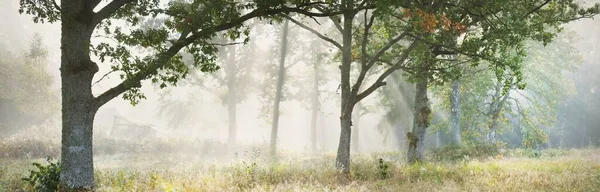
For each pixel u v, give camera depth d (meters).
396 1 11.79
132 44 11.24
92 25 11.15
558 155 24.66
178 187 11.06
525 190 10.48
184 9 11.93
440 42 15.22
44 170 11.56
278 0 11.46
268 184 12.15
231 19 11.66
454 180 12.69
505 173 13.21
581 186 10.62
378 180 13.12
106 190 10.88
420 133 20.06
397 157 23.39
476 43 15.01
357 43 18.31
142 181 12.45
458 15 15.60
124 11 12.70
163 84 12.09
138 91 11.57
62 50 11.00
